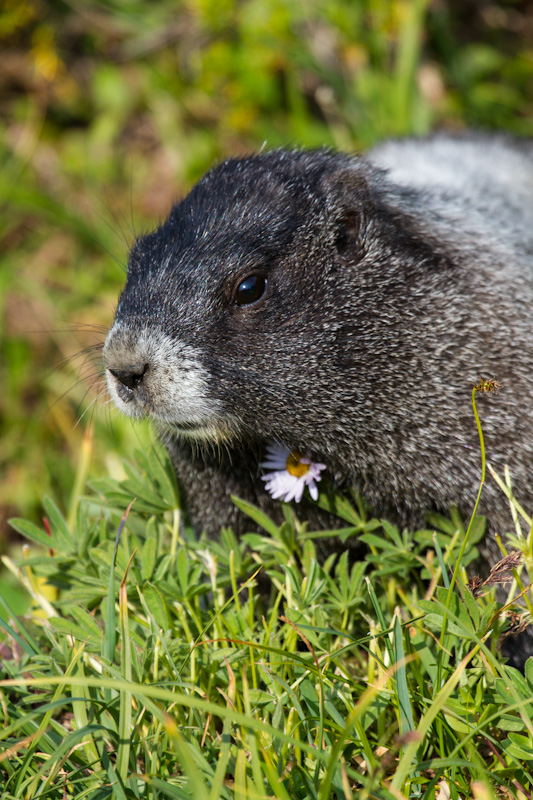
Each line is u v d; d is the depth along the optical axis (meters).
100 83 14.00
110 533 7.14
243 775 4.61
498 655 5.78
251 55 13.60
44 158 13.80
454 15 14.25
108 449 10.66
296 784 4.98
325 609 6.19
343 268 6.41
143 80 14.13
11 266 12.67
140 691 4.61
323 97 13.60
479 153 10.70
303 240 6.35
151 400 6.13
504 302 6.84
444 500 6.50
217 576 6.54
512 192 9.61
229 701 5.23
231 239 6.27
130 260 6.81
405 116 13.09
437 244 6.90
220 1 13.66
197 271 6.21
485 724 5.02
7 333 12.23
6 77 14.02
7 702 5.70
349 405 6.33
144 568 6.25
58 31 14.16
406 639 5.58
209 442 6.50
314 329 6.25
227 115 13.77
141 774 4.88
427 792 4.86
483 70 14.06
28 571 7.18
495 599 6.07
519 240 7.84
